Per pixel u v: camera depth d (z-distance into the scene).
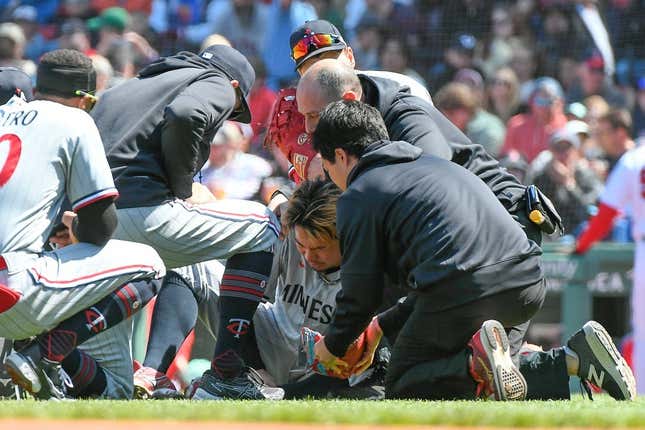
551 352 17.19
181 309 19.41
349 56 21.00
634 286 30.59
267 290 19.36
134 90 18.31
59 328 15.94
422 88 20.05
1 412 12.60
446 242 15.74
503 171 18.61
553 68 42.25
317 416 12.34
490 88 40.53
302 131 20.28
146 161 17.88
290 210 17.95
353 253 15.92
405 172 16.08
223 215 18.02
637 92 41.41
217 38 20.75
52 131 15.86
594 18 42.12
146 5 45.38
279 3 42.91
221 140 35.31
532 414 12.54
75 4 45.38
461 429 11.73
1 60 37.66
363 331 16.39
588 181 35.50
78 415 12.41
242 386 17.69
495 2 43.38
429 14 43.84
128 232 17.69
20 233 15.61
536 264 16.36
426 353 16.44
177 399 17.62
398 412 12.66
